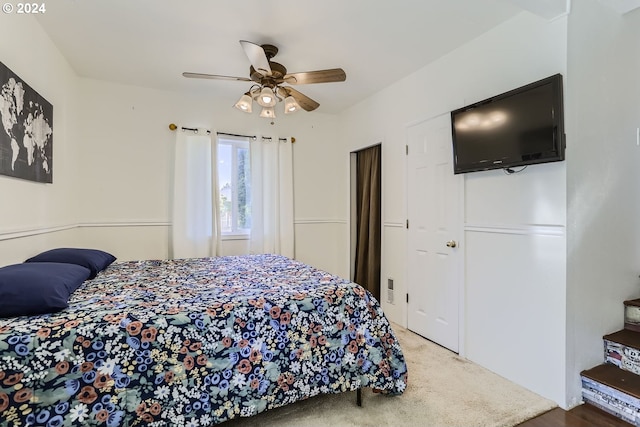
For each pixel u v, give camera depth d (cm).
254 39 254
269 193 415
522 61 218
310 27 238
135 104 354
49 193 258
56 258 216
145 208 359
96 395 132
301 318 177
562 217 194
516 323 220
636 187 226
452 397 202
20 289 142
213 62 297
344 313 189
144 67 308
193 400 148
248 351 161
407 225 324
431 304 294
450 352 268
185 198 366
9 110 191
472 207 254
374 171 388
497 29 235
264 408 162
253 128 413
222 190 400
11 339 122
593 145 203
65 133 294
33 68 227
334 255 462
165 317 149
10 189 197
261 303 171
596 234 206
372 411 188
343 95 380
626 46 219
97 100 338
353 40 256
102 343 135
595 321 206
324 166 456
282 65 274
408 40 256
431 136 295
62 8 215
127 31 244
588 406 195
